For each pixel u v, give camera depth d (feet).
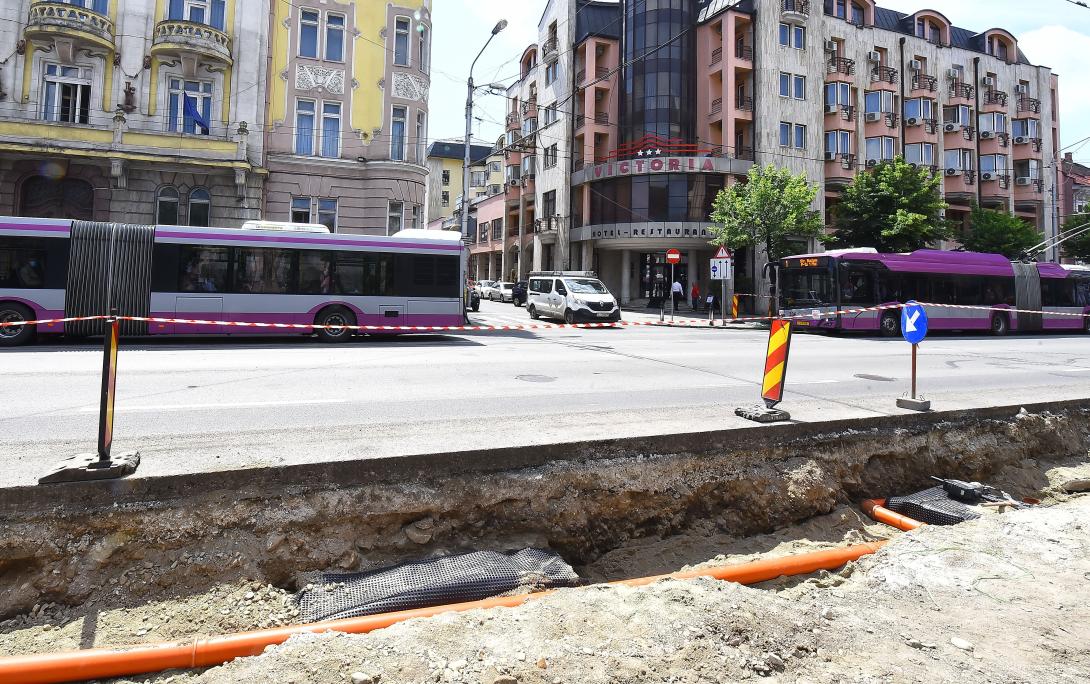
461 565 11.27
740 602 9.82
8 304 37.73
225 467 11.30
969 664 8.52
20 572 9.86
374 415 17.85
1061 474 19.29
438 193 232.12
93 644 9.00
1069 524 14.06
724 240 89.45
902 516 15.65
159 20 67.72
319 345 41.01
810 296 64.18
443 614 9.27
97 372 25.95
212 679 7.82
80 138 63.10
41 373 25.48
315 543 11.25
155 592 10.05
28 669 7.97
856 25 117.08
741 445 15.80
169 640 9.16
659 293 117.70
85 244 39.27
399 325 46.37
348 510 11.64
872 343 52.21
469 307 89.66
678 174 103.81
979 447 19.04
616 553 13.42
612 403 20.58
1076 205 151.74
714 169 102.73
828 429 17.10
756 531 14.76
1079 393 25.20
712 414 18.28
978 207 117.19
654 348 42.32
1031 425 20.62
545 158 127.95
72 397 20.25
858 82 116.67
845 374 30.68
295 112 72.64
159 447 13.38
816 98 109.91
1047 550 12.55
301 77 72.84
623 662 7.98
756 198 83.71
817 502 15.43
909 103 120.88
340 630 9.18
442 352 37.27
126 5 66.69
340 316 45.11
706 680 7.79
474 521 12.60
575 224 120.26
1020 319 73.00
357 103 75.00
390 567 11.28
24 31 63.57
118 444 13.75
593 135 116.67
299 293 44.01
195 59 67.36
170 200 67.82
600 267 121.29
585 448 14.11
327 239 44.98
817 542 14.53
